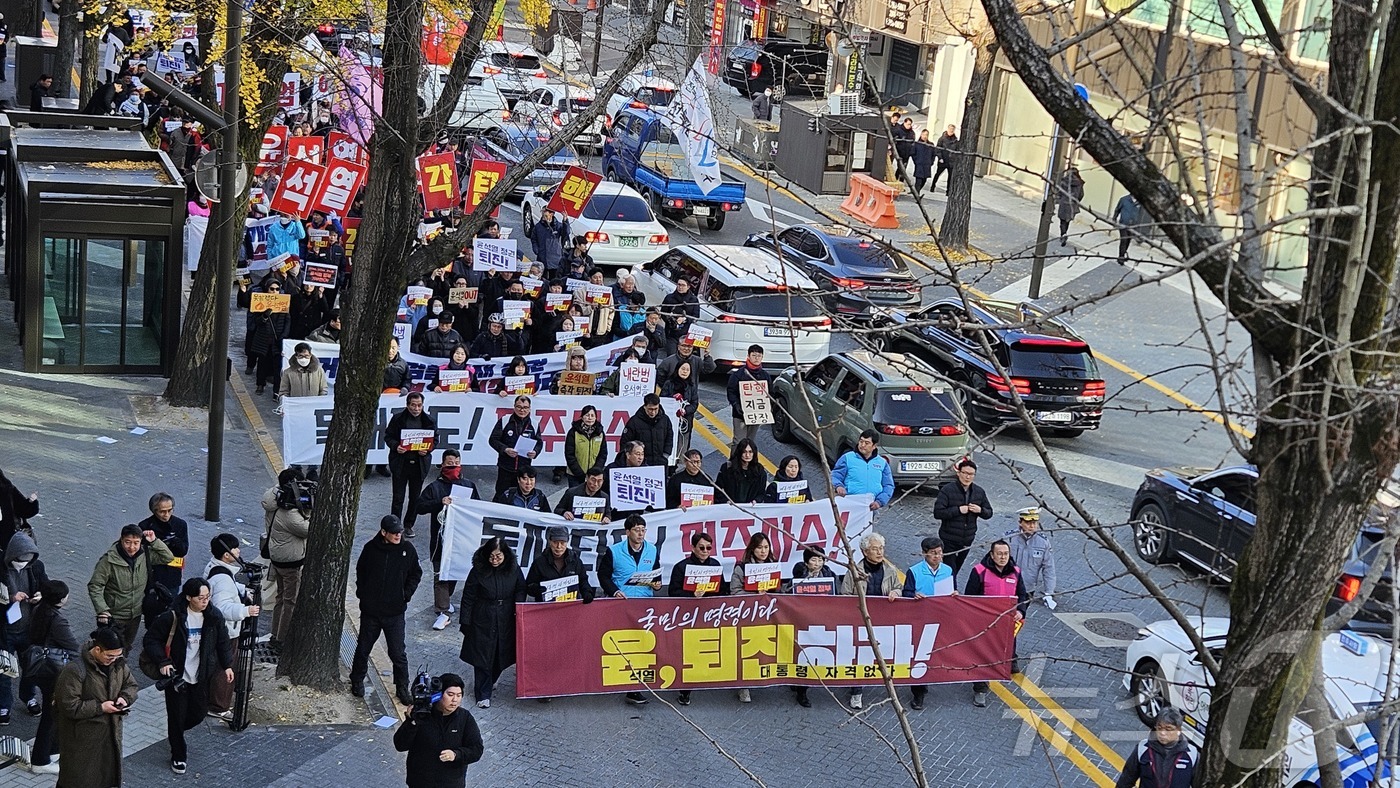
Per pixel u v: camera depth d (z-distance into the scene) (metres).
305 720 13.61
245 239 26.45
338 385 13.77
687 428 20.98
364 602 13.82
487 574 14.06
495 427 18.62
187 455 19.72
